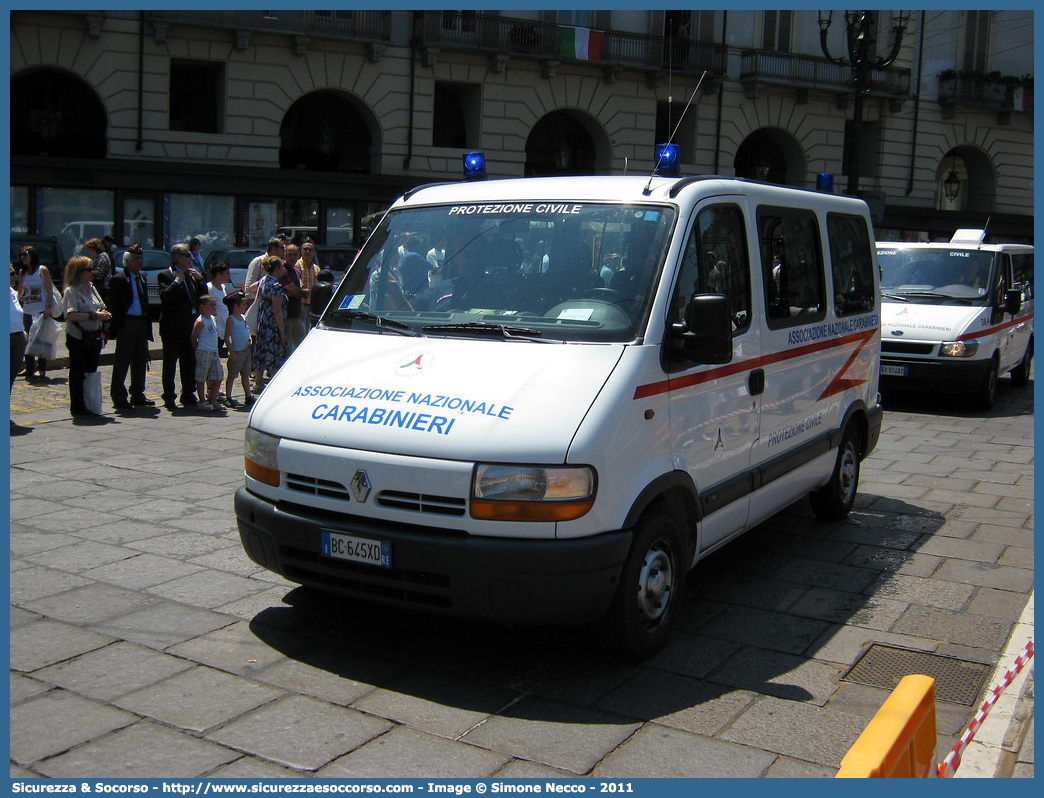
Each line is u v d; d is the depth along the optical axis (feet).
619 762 12.57
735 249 18.20
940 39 121.39
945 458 32.58
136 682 14.46
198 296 37.88
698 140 108.06
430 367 15.47
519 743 12.98
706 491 16.88
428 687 14.55
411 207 19.12
